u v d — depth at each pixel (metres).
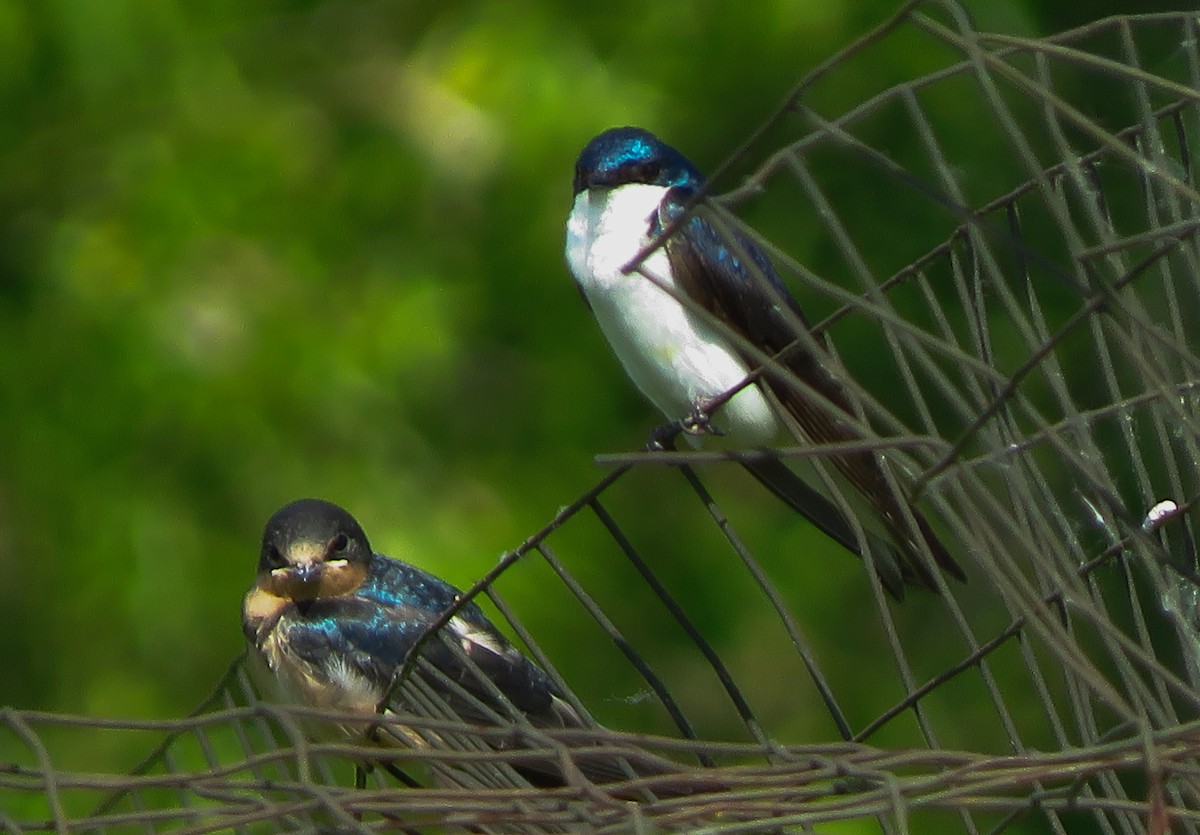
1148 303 7.27
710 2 14.30
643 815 4.82
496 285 14.34
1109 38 13.11
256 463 13.13
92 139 14.55
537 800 4.93
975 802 4.70
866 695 14.23
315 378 13.29
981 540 5.04
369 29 15.16
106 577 13.23
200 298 13.45
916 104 5.52
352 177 14.32
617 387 14.62
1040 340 6.36
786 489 8.64
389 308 13.65
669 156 9.18
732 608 14.39
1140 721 4.51
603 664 13.84
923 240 14.04
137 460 13.29
